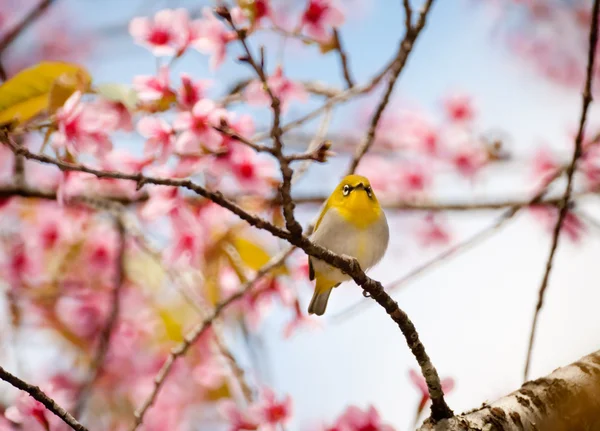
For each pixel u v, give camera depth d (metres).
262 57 5.94
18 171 11.38
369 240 9.69
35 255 13.65
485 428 5.93
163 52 8.72
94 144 8.14
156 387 8.62
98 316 14.06
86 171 6.11
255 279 9.23
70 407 12.21
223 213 10.12
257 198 10.74
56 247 13.80
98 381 13.67
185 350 8.96
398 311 6.56
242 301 10.97
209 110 8.41
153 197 9.02
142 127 8.35
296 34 9.31
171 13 8.86
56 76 8.34
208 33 8.84
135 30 8.79
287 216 6.13
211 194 6.08
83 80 8.35
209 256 10.70
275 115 5.82
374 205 9.83
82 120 8.09
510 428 5.91
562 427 5.87
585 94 8.23
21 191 11.38
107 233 14.03
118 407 13.70
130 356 13.91
